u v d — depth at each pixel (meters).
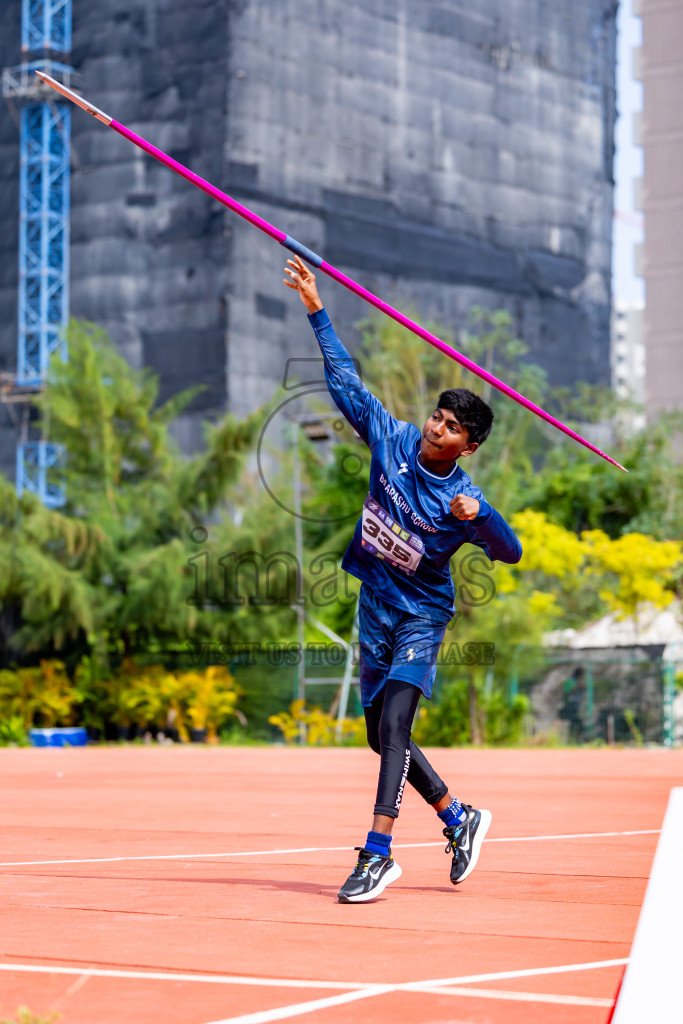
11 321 76.62
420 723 31.72
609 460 6.22
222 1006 3.61
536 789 14.64
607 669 34.53
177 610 33.69
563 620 40.50
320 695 35.62
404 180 77.88
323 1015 3.49
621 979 3.97
